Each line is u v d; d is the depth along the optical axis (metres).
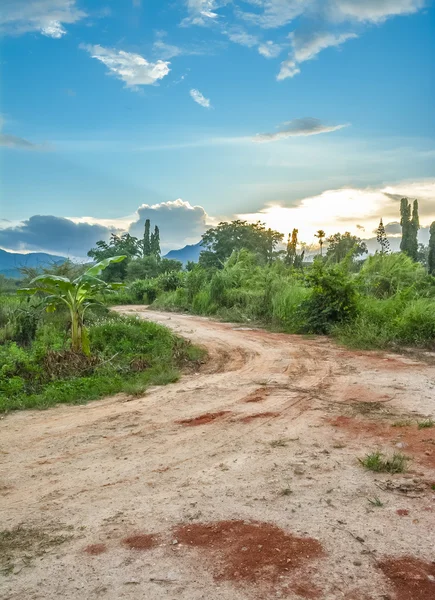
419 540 3.18
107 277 63.03
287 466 4.57
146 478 4.42
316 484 4.13
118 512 3.73
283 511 3.63
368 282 18.38
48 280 9.91
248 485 4.15
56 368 9.12
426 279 19.12
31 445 5.55
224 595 2.66
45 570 2.96
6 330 13.05
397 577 2.78
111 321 14.60
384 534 3.27
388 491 3.95
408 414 6.37
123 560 3.04
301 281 19.38
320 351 12.07
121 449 5.29
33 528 3.52
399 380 8.54
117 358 10.67
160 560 3.02
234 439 5.48
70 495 4.10
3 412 7.13
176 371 9.59
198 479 4.34
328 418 6.25
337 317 15.66
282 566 2.91
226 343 13.67
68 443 5.58
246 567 2.91
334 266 16.59
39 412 7.10
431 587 2.69
